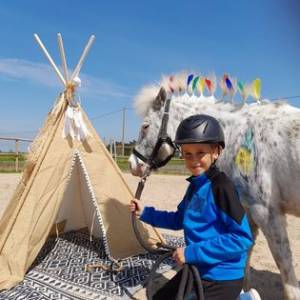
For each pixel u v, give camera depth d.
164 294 2.33
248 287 3.85
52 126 4.55
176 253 2.14
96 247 5.18
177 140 2.27
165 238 5.81
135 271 4.31
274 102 3.37
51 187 4.30
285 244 3.09
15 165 18.06
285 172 3.03
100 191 4.62
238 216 2.07
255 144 3.19
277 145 3.07
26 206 4.08
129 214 4.79
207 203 2.17
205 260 2.08
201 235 2.19
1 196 9.93
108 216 4.61
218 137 2.26
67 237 5.65
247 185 3.20
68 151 4.52
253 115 3.33
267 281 4.40
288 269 3.06
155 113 3.99
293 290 3.03
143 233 4.87
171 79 4.06
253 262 5.02
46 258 4.69
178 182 14.10
